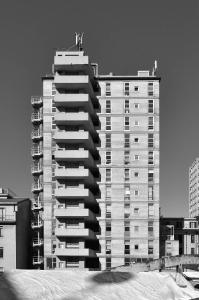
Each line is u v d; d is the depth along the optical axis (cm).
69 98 9981
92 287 4712
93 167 10731
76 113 9950
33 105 12319
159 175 10912
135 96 11156
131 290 4947
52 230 10625
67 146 10081
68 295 4431
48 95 11169
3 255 9400
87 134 9900
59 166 9969
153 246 10606
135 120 11081
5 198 10612
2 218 9531
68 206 9788
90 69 10375
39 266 11138
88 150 10481
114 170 10894
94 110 11088
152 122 11075
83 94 9988
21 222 10144
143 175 10875
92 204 10719
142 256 10531
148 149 10975
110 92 11188
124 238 10612
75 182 9900
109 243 10606
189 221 13912
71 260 9562
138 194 10819
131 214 10738
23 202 10306
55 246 10531
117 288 4859
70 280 4722
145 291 5044
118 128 11044
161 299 5022
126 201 10781
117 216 10725
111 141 11000
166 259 8044
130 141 11000
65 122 10025
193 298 5234
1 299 4069
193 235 13725
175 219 13912
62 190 9706
